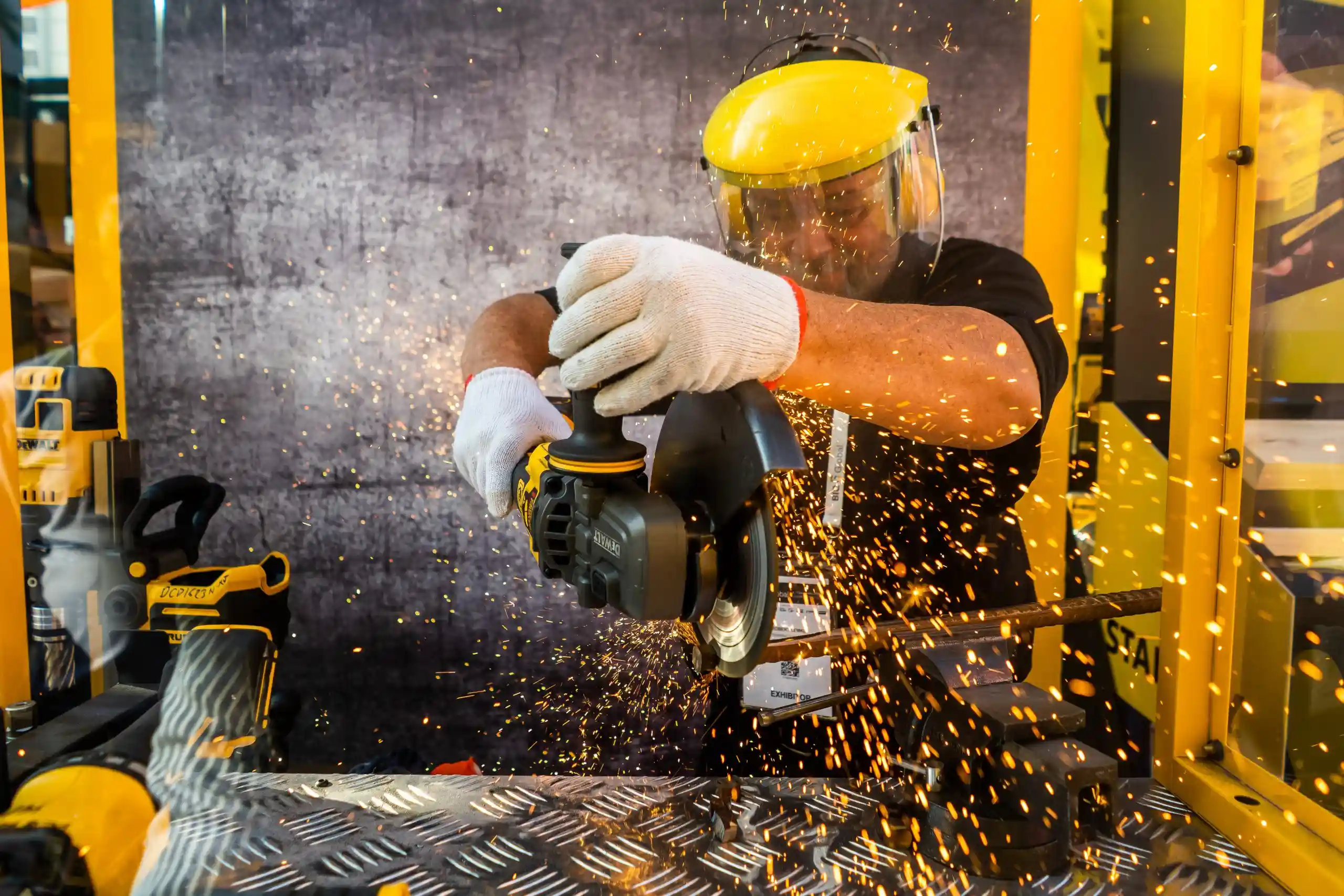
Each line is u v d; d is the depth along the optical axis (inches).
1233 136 57.3
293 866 50.1
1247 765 57.2
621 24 111.6
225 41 111.8
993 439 61.1
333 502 121.0
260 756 64.3
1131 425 100.3
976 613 59.0
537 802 58.2
